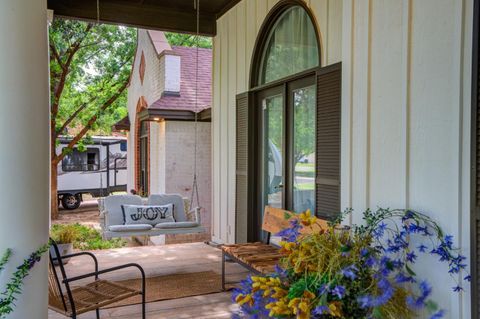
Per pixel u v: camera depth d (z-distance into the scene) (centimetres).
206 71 860
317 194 352
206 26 579
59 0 506
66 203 1236
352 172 280
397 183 245
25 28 196
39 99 203
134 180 1013
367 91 268
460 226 206
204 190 761
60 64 875
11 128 193
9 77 192
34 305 201
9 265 192
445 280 213
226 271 430
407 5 238
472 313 197
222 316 309
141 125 989
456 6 210
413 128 234
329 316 166
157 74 809
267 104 470
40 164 204
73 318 230
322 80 347
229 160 545
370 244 224
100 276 407
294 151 416
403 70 241
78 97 1004
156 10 548
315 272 185
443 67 217
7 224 192
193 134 760
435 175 221
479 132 196
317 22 365
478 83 196
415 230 223
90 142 1108
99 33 1013
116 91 1073
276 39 450
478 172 196
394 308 163
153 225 489
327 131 340
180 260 475
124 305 331
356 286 170
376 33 261
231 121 539
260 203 486
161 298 347
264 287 185
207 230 759
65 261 454
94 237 756
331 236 207
